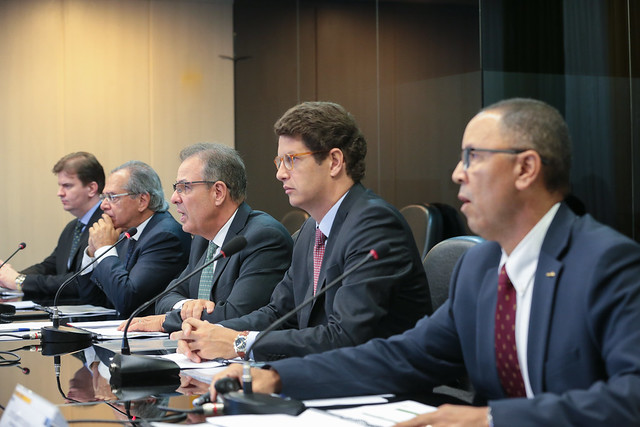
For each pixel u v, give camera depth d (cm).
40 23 624
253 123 643
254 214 290
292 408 140
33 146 624
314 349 194
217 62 670
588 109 367
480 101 393
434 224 381
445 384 169
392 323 209
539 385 137
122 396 160
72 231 462
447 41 420
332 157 220
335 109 223
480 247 159
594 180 363
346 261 209
